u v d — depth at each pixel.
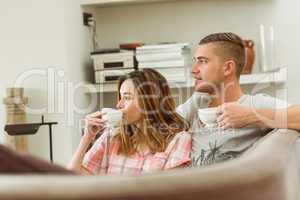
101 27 3.25
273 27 3.00
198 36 3.12
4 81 2.94
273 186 0.64
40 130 2.87
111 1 3.01
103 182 0.49
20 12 2.91
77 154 1.64
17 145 2.78
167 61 2.86
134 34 3.21
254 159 0.69
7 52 2.93
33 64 2.90
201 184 0.52
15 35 2.92
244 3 3.05
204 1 3.11
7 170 0.55
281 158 0.81
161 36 3.17
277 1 3.00
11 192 0.46
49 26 2.87
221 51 1.83
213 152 1.66
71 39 2.91
